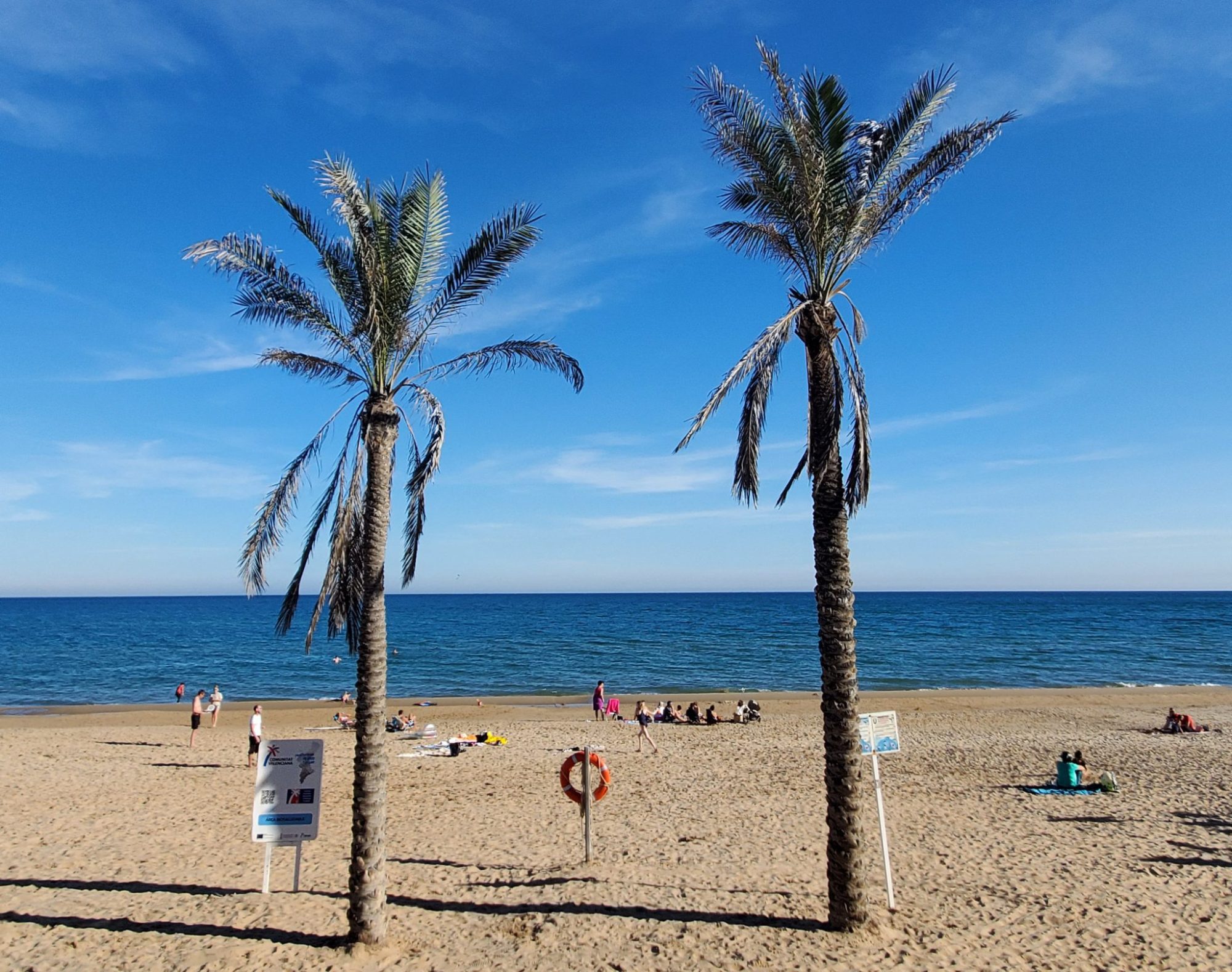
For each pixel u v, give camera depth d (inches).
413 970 313.7
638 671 2155.5
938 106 355.3
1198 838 528.7
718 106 351.9
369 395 352.8
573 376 391.9
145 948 337.4
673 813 616.7
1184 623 3976.4
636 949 330.6
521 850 510.6
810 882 422.6
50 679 2039.9
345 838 555.5
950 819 584.1
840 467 333.4
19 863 482.3
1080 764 721.0
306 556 370.3
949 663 2281.0
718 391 297.0
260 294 357.4
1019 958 327.9
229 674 2142.0
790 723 1195.3
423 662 2388.0
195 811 630.5
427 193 356.5
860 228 356.5
